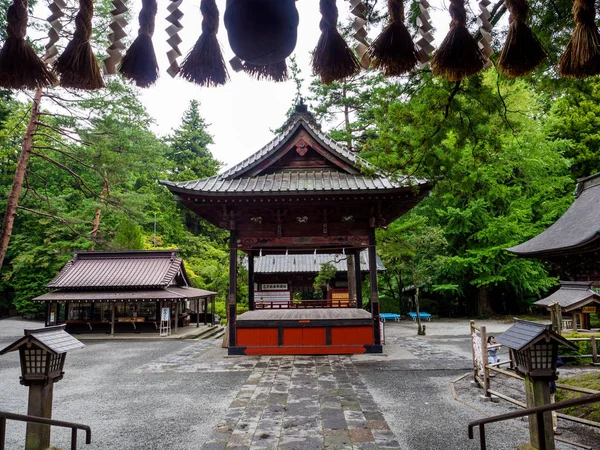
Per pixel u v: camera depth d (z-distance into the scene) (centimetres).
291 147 1382
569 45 271
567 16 546
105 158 1719
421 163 779
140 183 3753
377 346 1270
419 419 666
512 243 2420
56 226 2708
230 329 1294
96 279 2094
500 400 773
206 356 1323
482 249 2497
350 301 1703
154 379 1007
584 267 766
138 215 2066
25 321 2850
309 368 1074
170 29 264
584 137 2631
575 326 1327
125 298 1959
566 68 273
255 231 1327
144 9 263
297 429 623
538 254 847
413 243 2134
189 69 255
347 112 2366
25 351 476
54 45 261
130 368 1162
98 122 1725
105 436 614
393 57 253
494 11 536
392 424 643
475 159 798
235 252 1319
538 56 262
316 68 263
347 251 1677
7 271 3025
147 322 2056
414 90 701
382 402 766
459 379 933
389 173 820
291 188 1229
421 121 698
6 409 773
